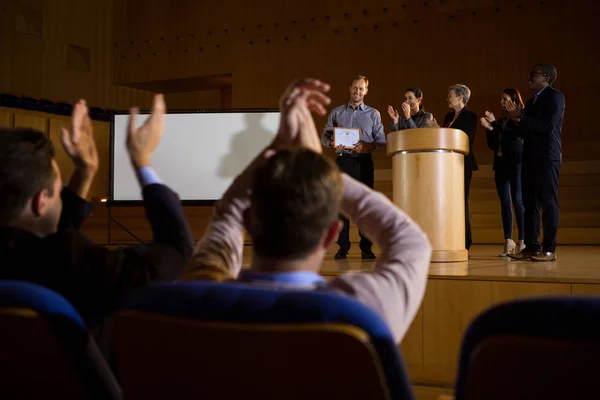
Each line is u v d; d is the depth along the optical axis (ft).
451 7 29.91
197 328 2.46
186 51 34.96
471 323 2.39
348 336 2.26
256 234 2.89
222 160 15.92
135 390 2.84
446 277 10.41
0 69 32.32
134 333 2.65
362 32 31.50
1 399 3.27
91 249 3.65
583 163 23.50
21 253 3.59
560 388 2.20
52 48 34.27
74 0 35.17
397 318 2.94
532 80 13.50
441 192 13.34
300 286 2.85
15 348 3.00
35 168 3.75
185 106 39.50
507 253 15.25
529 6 28.60
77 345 2.96
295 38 32.73
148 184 3.85
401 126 16.12
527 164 13.42
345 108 15.88
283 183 2.79
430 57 30.25
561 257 15.16
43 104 32.50
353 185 3.45
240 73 33.73
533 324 2.16
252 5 33.65
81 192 4.45
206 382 2.58
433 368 10.42
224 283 2.61
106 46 36.27
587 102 27.71
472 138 15.78
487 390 2.35
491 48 29.22
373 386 2.34
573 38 27.89
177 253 3.77
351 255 16.96
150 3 35.83
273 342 2.36
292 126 3.42
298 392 2.46
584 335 2.08
